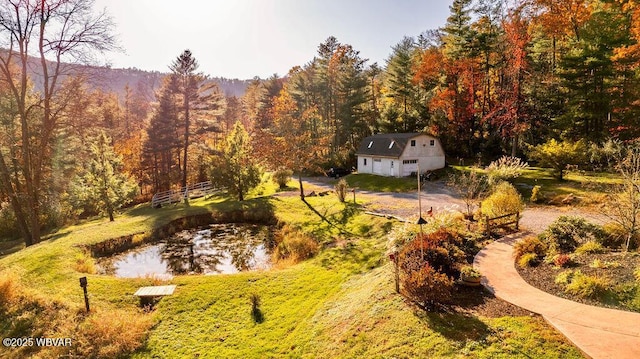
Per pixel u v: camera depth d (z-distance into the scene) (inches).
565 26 1230.3
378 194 1177.4
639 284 345.1
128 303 501.0
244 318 462.6
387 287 420.5
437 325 324.2
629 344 270.4
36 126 1124.5
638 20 965.2
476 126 1649.9
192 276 593.6
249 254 784.3
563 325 301.0
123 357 391.2
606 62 1066.1
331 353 337.7
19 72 1002.1
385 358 301.3
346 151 1935.3
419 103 1738.4
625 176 498.9
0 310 451.5
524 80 1396.4
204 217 1056.8
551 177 1061.8
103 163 1106.1
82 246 763.4
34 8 810.8
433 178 1327.5
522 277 410.6
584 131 1192.2
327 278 562.3
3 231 1122.0
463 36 1502.2
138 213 1197.1
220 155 1362.0
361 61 1993.1
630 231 446.3
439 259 430.6
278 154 1222.3
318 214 982.4
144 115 2987.2
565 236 481.7
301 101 2260.1
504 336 295.3
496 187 776.9
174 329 441.4
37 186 977.5
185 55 1696.6
